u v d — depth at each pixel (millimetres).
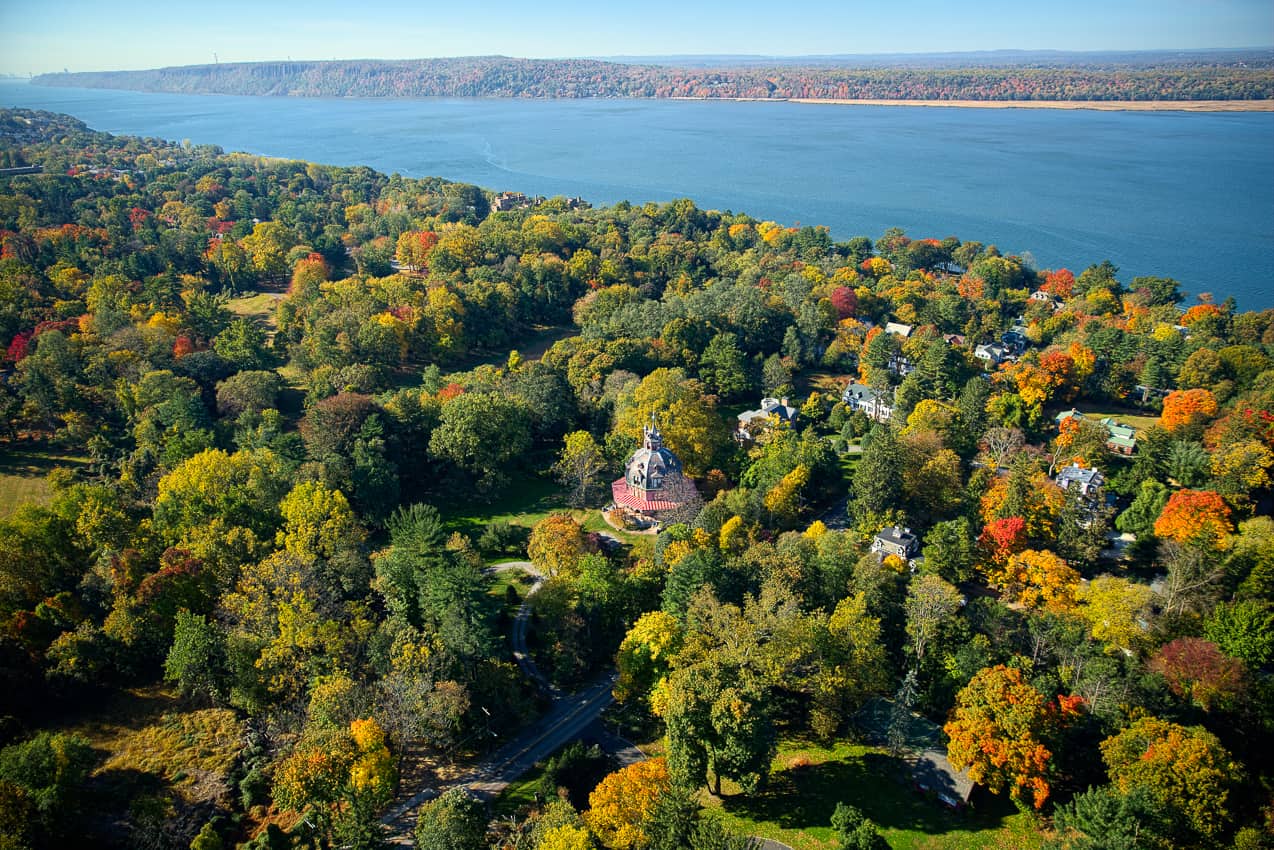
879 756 103938
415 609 119750
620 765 104062
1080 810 86250
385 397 197125
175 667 108688
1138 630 116438
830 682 106125
